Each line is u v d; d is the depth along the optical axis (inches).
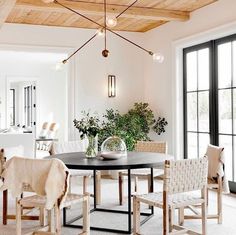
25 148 229.6
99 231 143.6
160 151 192.4
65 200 119.8
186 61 239.8
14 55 354.3
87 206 128.2
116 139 158.1
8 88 405.4
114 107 274.1
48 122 407.8
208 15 209.2
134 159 147.3
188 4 209.9
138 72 280.5
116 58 274.4
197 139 230.1
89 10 205.2
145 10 215.9
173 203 119.9
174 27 242.1
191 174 121.3
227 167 206.2
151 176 167.0
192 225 148.8
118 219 158.9
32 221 155.6
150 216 160.2
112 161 141.9
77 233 141.2
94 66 268.2
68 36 260.8
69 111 263.1
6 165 120.3
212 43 214.2
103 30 173.9
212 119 214.4
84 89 265.9
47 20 243.1
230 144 203.0
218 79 211.5
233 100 199.9
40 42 253.9
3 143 225.3
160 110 261.0
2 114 403.9
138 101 280.4
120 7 211.2
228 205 178.9
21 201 121.5
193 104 233.8
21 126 458.9
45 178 115.5
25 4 192.5
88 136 156.6
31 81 422.3
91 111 267.7
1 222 153.9
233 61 199.2
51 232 125.4
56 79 427.8
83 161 142.8
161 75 258.7
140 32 280.1
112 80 272.5
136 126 257.8
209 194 203.5
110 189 218.7
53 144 193.8
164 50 254.2
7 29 246.5
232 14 190.4
